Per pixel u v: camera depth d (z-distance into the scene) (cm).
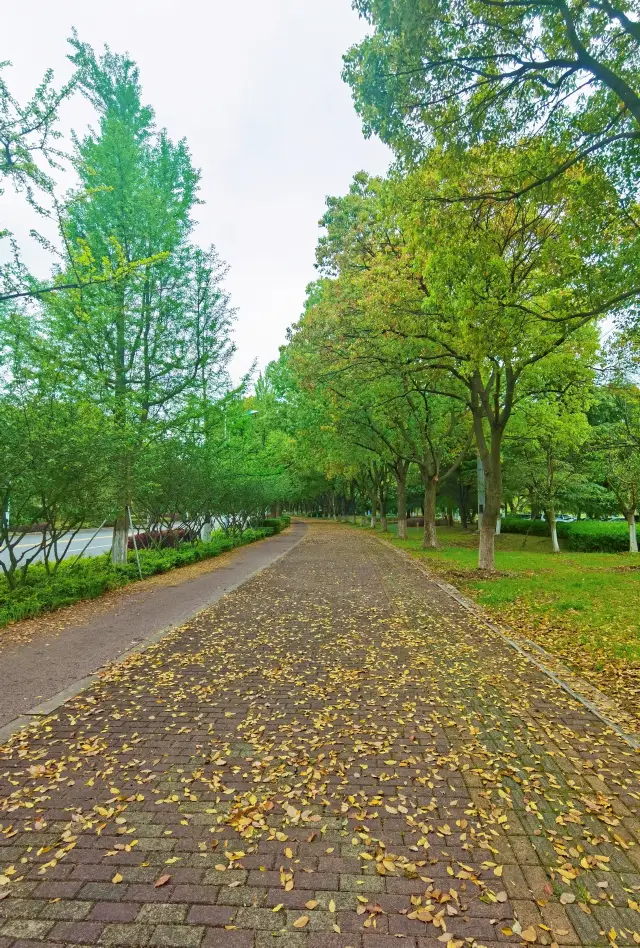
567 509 2997
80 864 279
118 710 490
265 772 376
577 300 737
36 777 370
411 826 312
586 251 726
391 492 4434
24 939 230
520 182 740
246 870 275
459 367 1309
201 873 272
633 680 562
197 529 2162
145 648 698
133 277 1238
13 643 725
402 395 1630
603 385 1391
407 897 256
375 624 835
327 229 1552
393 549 2269
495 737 431
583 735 434
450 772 375
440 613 920
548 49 633
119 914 245
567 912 246
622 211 699
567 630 779
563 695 524
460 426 2350
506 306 798
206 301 1548
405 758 396
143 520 1880
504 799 340
